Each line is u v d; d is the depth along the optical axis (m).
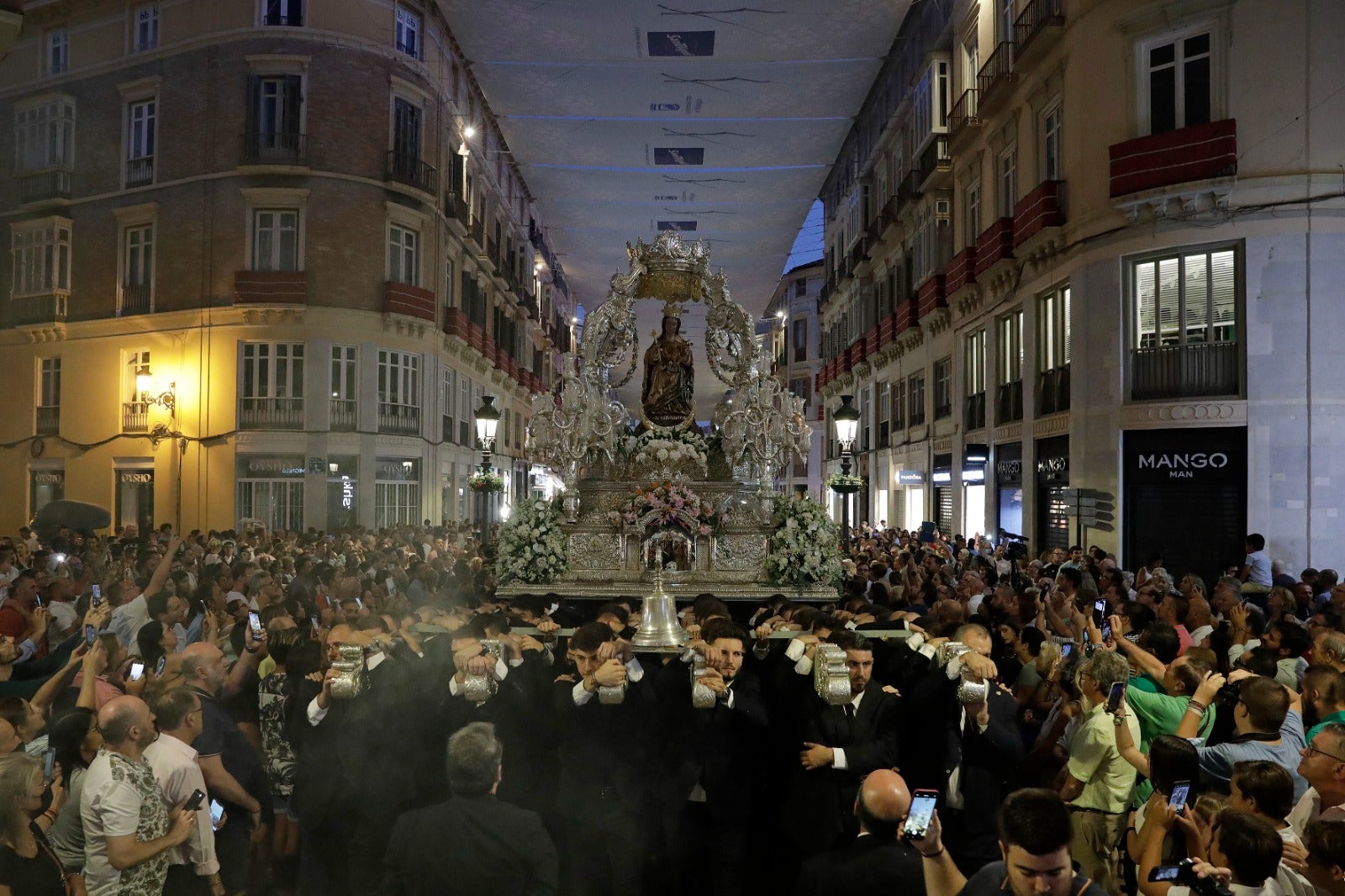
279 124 22.28
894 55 25.92
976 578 9.78
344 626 5.41
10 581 10.44
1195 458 14.28
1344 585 8.66
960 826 4.98
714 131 22.31
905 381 28.22
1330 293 13.48
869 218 32.25
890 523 30.00
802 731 5.11
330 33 22.33
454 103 26.41
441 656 5.57
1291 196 13.55
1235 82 13.83
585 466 11.41
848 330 35.78
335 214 22.45
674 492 10.70
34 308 23.17
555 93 20.06
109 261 23.08
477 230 29.02
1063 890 2.79
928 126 24.33
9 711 4.56
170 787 4.29
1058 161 17.34
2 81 23.14
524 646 5.71
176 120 22.52
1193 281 14.35
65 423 23.14
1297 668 6.20
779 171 24.84
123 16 22.86
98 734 4.49
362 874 4.99
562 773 5.04
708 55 18.50
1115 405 15.02
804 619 6.02
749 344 11.52
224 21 22.14
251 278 21.86
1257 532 13.65
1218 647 7.29
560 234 32.09
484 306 31.38
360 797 5.03
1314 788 4.15
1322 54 13.59
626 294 11.62
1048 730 5.81
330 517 22.30
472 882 3.73
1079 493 14.41
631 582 10.59
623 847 4.88
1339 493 13.45
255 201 22.22
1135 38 14.87
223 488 22.14
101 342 23.00
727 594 10.30
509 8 16.59
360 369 22.80
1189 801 4.02
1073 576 9.77
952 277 22.06
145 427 22.52
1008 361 19.81
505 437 35.41
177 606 7.14
